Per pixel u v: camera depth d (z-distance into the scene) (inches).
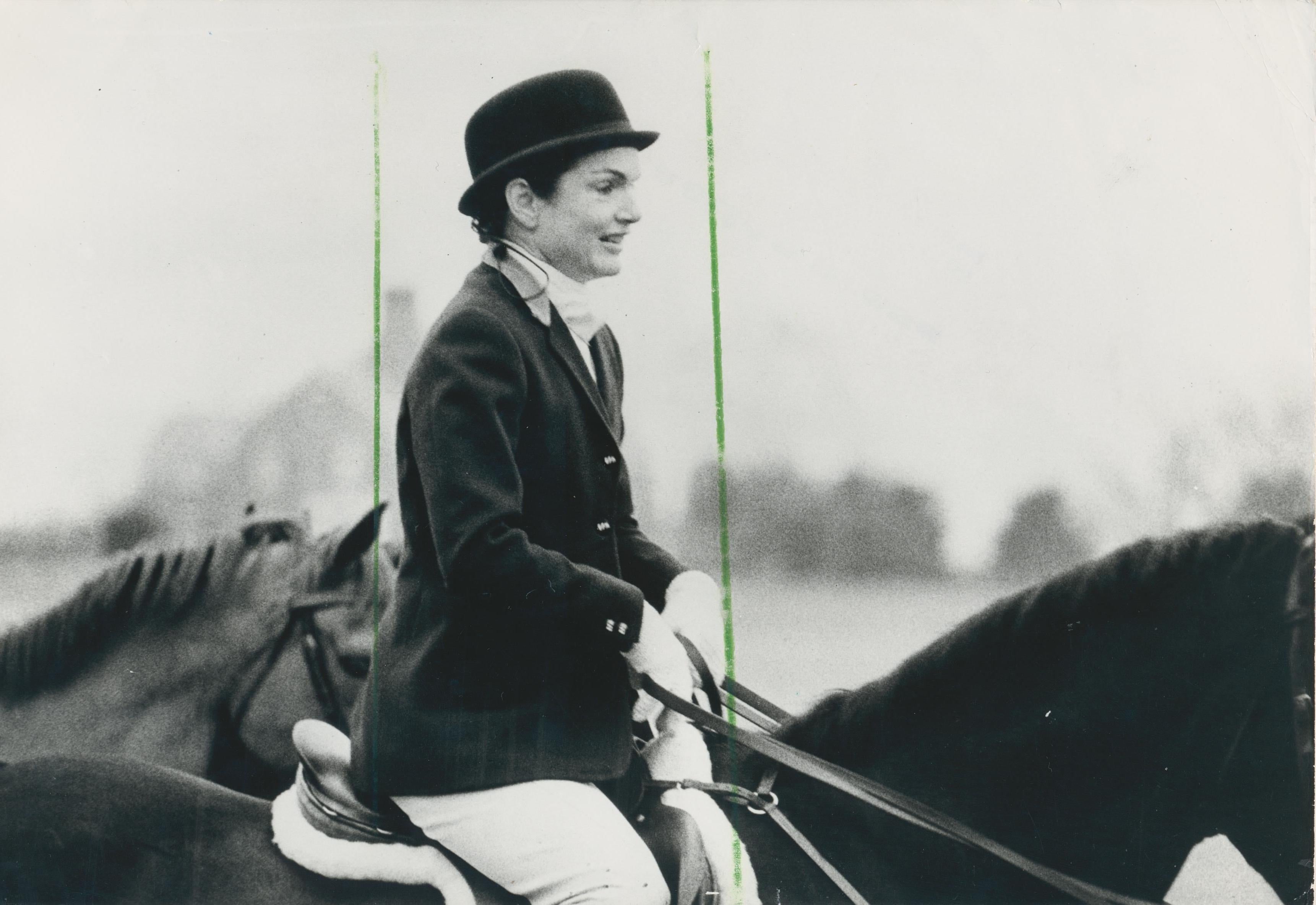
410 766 113.7
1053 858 108.0
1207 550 109.3
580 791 111.6
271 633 124.9
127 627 127.3
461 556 112.5
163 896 116.3
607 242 124.9
